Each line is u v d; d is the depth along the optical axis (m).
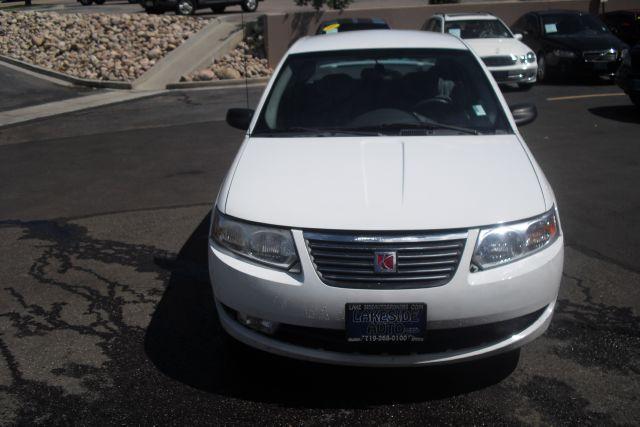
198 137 9.64
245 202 3.32
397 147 3.76
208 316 4.16
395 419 3.10
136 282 4.69
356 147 3.78
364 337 3.03
